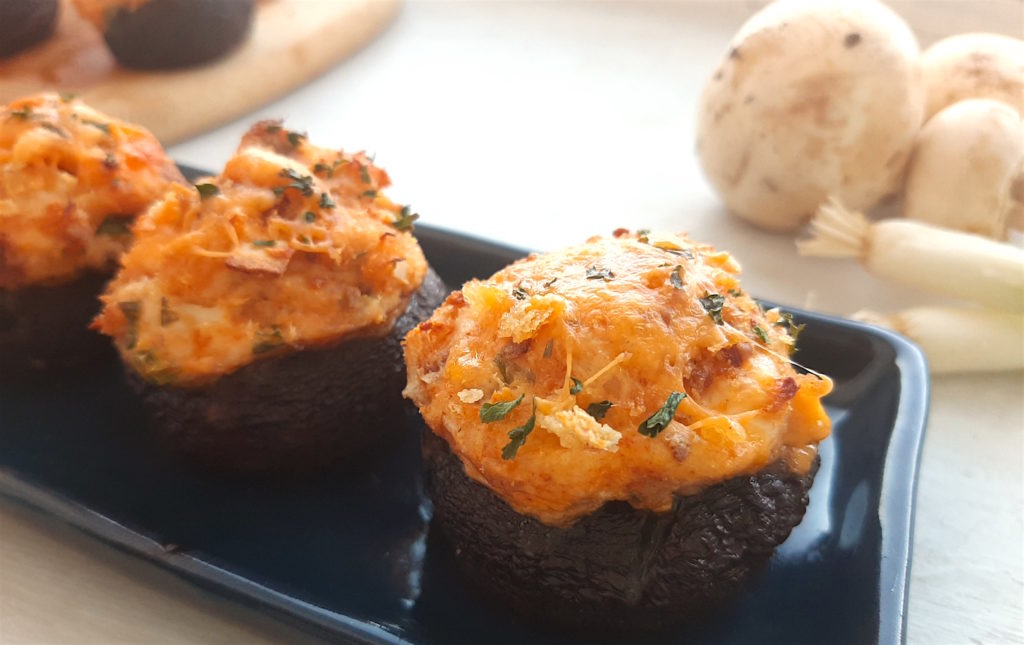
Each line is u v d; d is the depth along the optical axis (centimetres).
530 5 39
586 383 14
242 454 17
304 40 31
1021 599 16
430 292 18
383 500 17
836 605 15
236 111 29
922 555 17
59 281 18
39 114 18
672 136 30
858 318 21
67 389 19
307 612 15
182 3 27
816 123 22
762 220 25
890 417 17
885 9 23
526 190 27
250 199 17
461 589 16
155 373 16
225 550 16
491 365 14
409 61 34
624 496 14
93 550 16
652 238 16
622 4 38
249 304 16
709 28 37
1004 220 23
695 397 14
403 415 18
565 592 14
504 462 14
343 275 17
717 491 14
